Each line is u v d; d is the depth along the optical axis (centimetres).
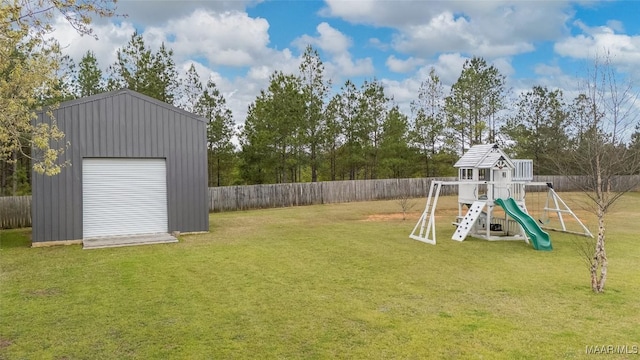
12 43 565
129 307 564
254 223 1541
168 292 636
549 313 527
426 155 3303
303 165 2761
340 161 3158
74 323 503
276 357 405
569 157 1112
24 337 460
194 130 1309
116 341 447
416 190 2834
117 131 1194
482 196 1285
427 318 512
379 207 2191
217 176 2880
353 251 974
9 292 639
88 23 534
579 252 960
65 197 1122
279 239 1156
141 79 2186
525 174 1369
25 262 864
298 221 1608
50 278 726
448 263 844
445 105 3172
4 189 2130
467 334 457
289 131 2564
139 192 1233
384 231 1318
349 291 638
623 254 922
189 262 855
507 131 3147
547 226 1433
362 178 3578
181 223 1280
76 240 1131
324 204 2411
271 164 2600
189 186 1296
